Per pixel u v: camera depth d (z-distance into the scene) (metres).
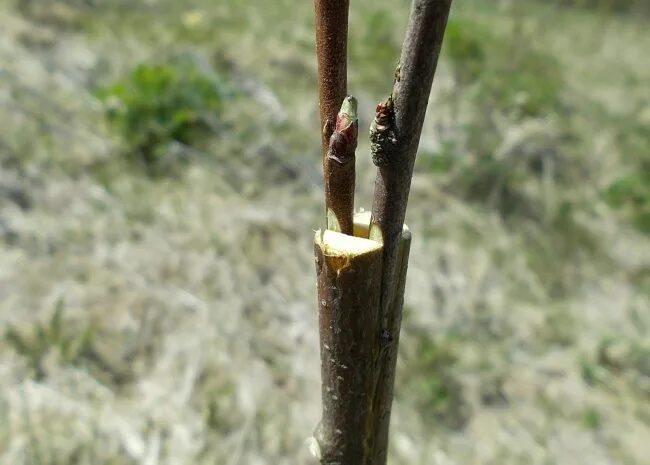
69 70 0.54
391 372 0.12
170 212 0.43
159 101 0.49
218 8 0.77
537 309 0.46
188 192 0.45
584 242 0.54
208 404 0.32
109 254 0.38
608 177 0.63
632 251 0.55
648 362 0.43
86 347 0.33
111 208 0.42
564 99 0.75
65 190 0.42
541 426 0.37
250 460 0.30
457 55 0.73
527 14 1.01
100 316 0.34
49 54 0.55
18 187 0.40
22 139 0.44
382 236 0.11
